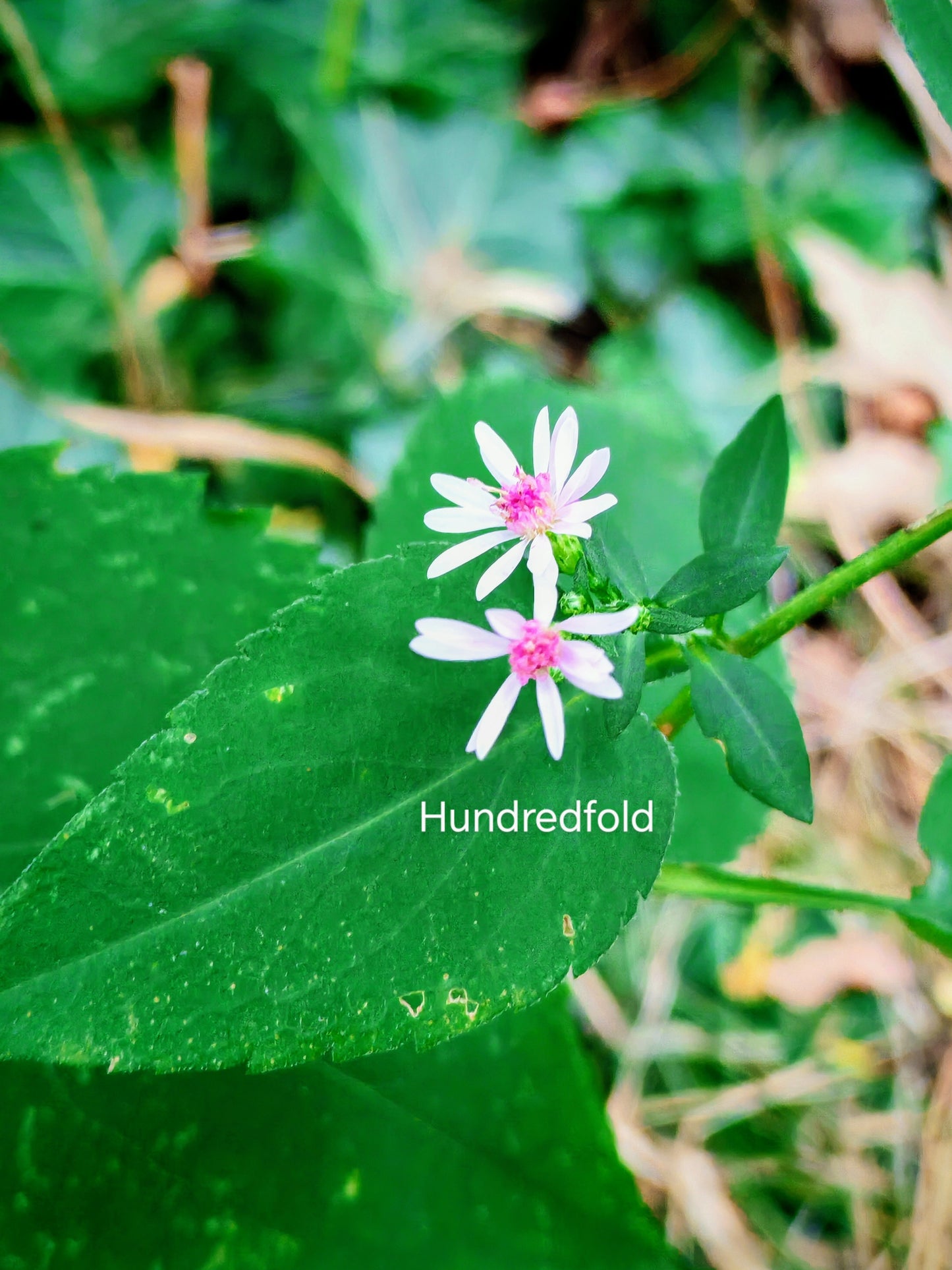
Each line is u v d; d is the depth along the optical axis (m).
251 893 0.09
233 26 0.19
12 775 0.12
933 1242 0.16
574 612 0.10
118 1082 0.12
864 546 0.19
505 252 0.20
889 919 0.17
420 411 0.18
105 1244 0.11
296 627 0.10
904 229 0.20
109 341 0.18
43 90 0.17
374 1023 0.09
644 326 0.20
